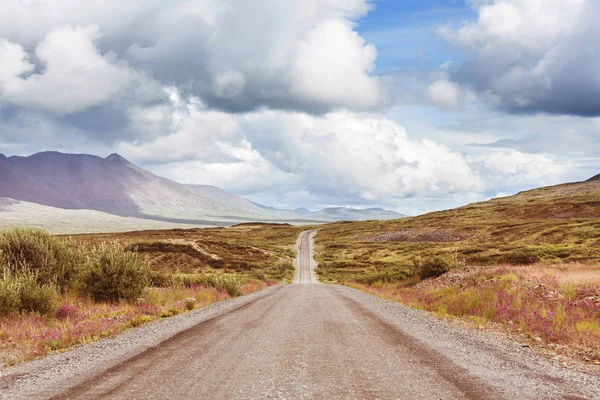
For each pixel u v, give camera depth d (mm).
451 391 5656
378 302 19797
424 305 18766
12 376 6762
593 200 176875
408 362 7324
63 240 19172
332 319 12906
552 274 20047
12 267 15867
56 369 7086
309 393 5562
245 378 6293
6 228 18078
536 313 12750
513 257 64062
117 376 6461
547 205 189125
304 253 141000
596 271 23047
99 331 10898
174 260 99562
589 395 5637
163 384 5992
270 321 12445
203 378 6297
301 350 8305
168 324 12227
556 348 9148
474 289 19531
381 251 128000
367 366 7027
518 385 5996
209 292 24078
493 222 162750
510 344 9578
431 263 32656
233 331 10625
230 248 120250
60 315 13586
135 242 112188
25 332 10695
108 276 17984
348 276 81125
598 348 8836
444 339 9820
